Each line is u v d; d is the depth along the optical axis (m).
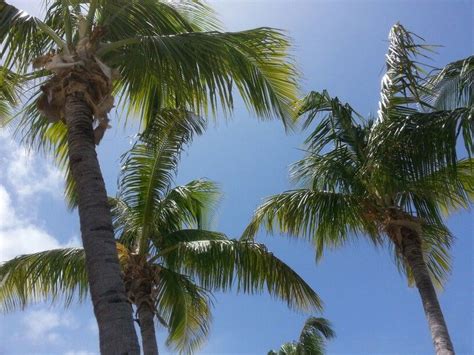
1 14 7.19
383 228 12.30
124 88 8.63
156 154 12.51
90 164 6.67
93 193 6.46
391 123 10.13
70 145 6.82
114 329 5.66
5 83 8.66
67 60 7.23
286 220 12.89
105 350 5.56
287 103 8.95
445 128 9.42
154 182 13.03
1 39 7.22
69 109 7.02
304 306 13.33
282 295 13.22
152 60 7.66
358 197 12.43
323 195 12.67
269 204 13.10
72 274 12.51
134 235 13.91
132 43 7.73
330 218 12.58
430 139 9.62
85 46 7.40
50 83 7.23
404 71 10.34
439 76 10.40
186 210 15.37
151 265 13.48
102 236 6.20
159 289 14.12
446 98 10.53
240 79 8.33
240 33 7.91
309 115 12.68
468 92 10.02
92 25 7.77
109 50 7.54
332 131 12.62
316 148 12.79
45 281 12.60
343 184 12.47
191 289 14.48
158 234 14.11
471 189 12.66
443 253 13.55
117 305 5.80
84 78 7.16
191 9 9.59
